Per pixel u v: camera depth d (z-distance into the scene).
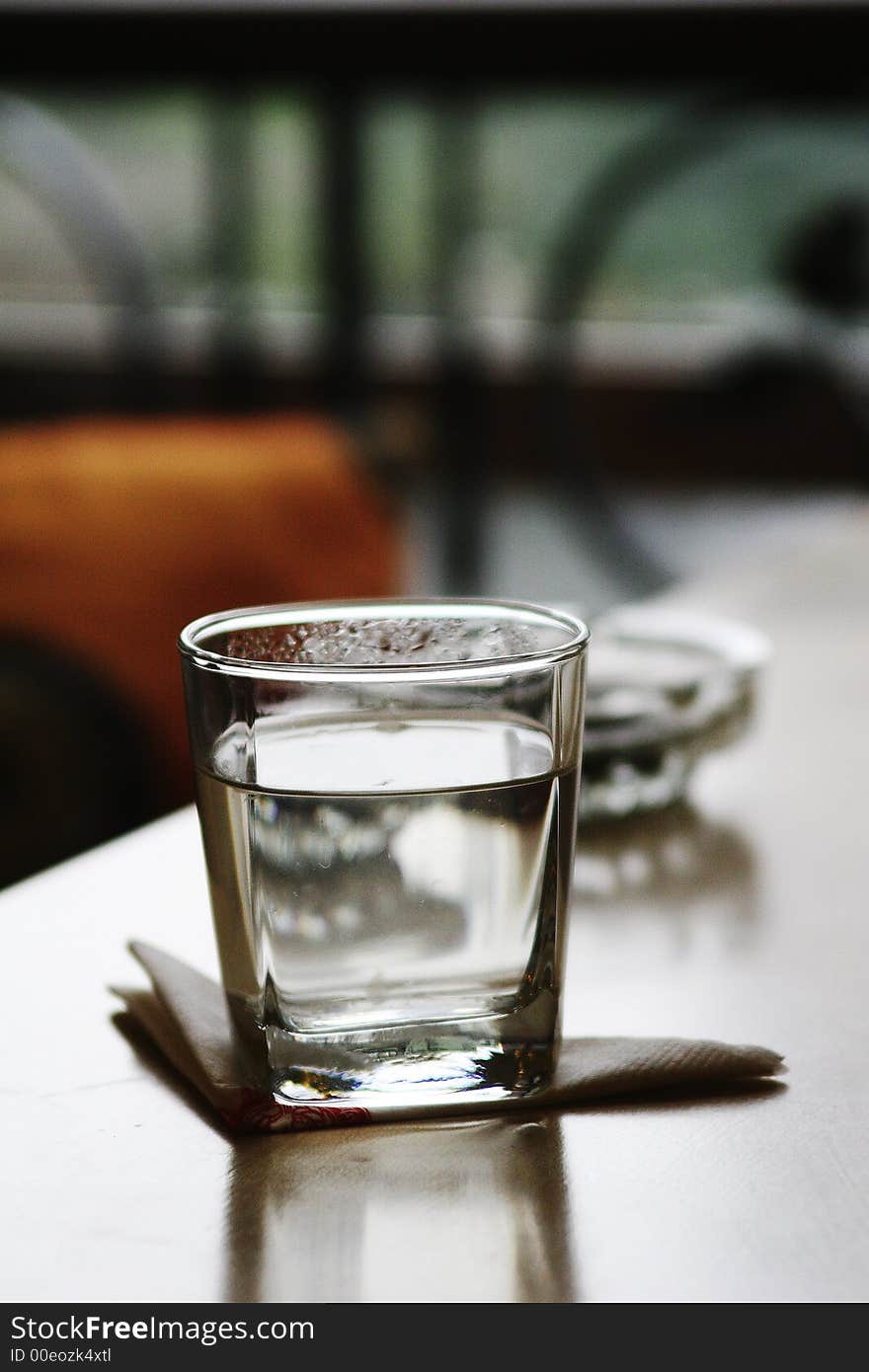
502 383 3.70
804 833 0.71
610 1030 0.57
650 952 0.61
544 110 3.21
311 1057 0.52
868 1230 0.49
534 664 0.52
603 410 3.94
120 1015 0.58
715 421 3.87
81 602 1.43
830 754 0.80
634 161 3.27
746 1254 0.48
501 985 0.53
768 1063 0.54
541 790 0.52
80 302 3.44
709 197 3.30
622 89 2.80
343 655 0.56
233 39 2.76
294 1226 0.49
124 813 1.46
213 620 0.55
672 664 0.82
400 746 0.52
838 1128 0.52
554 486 3.90
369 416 3.03
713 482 3.96
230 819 0.52
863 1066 0.55
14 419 3.54
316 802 0.52
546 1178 0.50
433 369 3.36
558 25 2.72
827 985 0.59
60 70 2.82
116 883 0.66
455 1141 0.52
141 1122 0.53
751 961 0.61
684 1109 0.53
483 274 3.38
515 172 3.32
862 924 0.63
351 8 2.73
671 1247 0.48
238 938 0.52
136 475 1.50
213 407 3.34
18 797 1.43
